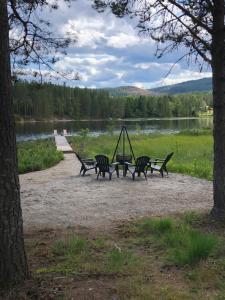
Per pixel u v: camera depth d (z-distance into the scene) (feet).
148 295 13.69
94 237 21.75
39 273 15.74
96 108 408.05
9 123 13.99
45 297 13.55
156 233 21.86
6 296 13.60
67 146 88.84
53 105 358.02
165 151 76.59
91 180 43.68
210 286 14.56
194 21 23.57
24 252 14.84
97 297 13.62
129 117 431.02
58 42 25.00
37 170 54.03
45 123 322.55
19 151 66.85
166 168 49.80
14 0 21.35
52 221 26.43
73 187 39.50
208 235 19.47
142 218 26.07
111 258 17.42
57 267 16.56
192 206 30.22
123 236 21.88
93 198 33.99
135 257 17.76
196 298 13.52
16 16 22.18
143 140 113.91
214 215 23.81
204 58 23.67
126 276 15.55
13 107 14.20
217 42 22.36
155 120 370.94
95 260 17.51
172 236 19.89
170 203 31.58
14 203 14.37
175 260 16.93
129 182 41.96
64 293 13.85
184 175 46.57
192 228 22.24
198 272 15.57
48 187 39.78
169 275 15.70
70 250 18.76
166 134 144.56
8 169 14.14
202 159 62.75
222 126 23.22
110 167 48.08
